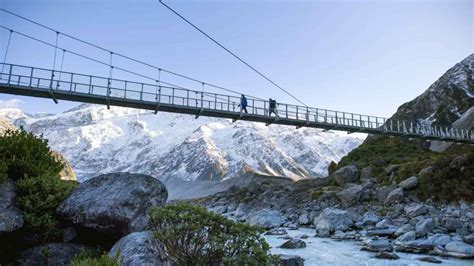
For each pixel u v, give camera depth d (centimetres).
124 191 1044
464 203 3275
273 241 2234
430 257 1597
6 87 2948
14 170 1085
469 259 1580
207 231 708
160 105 3406
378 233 2266
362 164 5578
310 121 4091
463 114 11094
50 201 1030
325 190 4784
